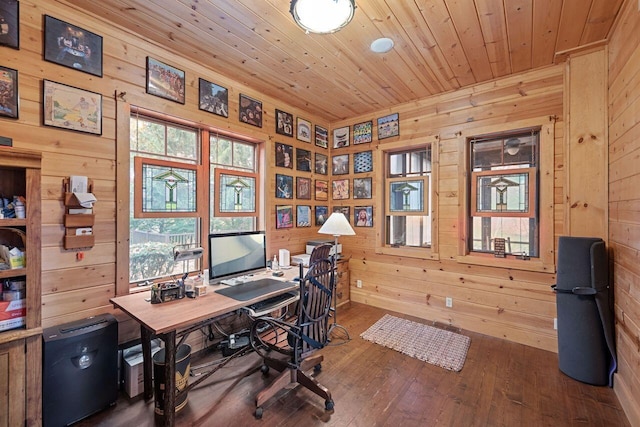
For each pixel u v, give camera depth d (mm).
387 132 3672
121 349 2066
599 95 2229
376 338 2850
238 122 2953
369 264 3832
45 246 1823
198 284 2145
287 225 3541
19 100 1723
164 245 2473
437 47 2332
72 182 1906
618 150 1975
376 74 2795
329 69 2709
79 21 1944
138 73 2225
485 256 3016
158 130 2447
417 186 3477
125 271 2156
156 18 2016
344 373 2260
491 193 2979
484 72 2754
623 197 1882
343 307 3760
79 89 1948
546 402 1912
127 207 2170
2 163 1432
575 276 2150
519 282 2789
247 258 2508
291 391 2027
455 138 3148
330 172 4227
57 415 1626
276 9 1909
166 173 2441
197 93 2600
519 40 2215
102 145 2051
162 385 1721
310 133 3908
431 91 3180
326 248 2021
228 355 2506
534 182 2738
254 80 2930
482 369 2316
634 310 1721
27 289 1523
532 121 2701
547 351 2609
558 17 1941
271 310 2125
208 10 1924
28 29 1756
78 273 1948
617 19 1935
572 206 2340
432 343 2748
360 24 2045
